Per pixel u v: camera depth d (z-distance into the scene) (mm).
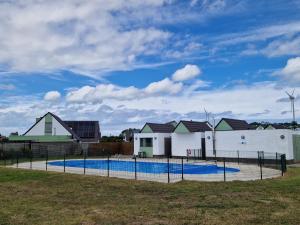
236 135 31391
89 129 58656
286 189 12875
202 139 34375
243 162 30094
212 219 8375
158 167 25422
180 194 12359
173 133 36719
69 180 17281
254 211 9172
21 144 37000
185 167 25156
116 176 18938
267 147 29422
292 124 39625
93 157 38094
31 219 8781
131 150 44469
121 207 10094
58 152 40062
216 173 20859
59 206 10500
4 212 9664
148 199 11438
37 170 22484
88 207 10242
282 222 8031
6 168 24031
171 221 8266
